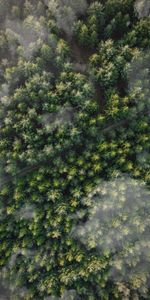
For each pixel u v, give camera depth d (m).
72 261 23.81
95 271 22.62
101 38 26.41
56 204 24.44
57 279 23.53
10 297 25.12
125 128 25.03
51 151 24.69
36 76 24.44
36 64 24.62
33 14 25.95
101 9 24.56
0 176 25.91
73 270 23.30
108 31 25.31
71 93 24.47
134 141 24.78
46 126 24.16
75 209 24.22
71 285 23.45
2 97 25.41
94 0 26.05
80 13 25.80
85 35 25.11
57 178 24.91
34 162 25.34
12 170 25.12
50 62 26.05
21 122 24.44
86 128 24.77
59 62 25.06
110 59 24.67
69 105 24.81
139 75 24.88
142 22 24.17
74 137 24.52
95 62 25.00
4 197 25.91
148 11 24.73
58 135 24.34
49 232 24.30
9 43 25.52
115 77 24.84
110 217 23.83
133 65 24.45
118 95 25.12
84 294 23.16
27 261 24.53
